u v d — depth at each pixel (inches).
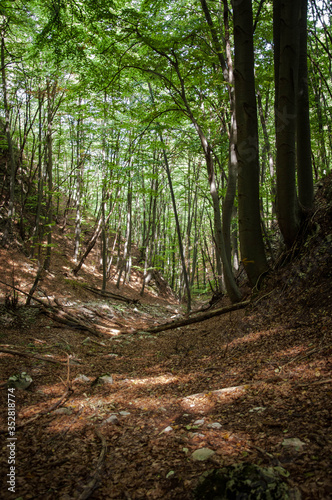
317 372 124.6
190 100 331.3
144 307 542.3
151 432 113.8
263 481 72.7
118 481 86.9
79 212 591.5
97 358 238.4
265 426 99.9
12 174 445.7
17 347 226.2
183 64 289.9
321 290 198.1
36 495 81.6
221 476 77.3
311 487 69.9
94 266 644.7
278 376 133.3
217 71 358.6
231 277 296.2
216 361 185.0
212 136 361.7
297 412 102.5
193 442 100.9
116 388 166.9
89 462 97.9
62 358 223.8
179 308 673.0
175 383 165.3
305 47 244.1
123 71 313.9
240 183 251.0
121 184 460.1
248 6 223.6
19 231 490.3
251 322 224.2
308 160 257.6
